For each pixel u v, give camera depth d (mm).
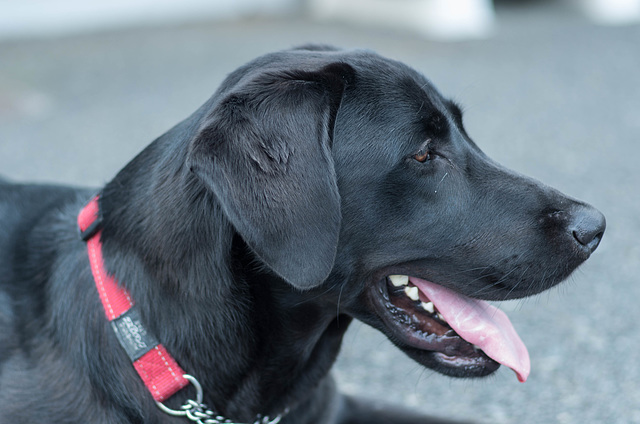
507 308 3715
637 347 3291
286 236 1956
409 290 2328
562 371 3146
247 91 2049
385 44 9695
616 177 5516
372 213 2174
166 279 2146
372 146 2170
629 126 6828
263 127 2006
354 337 3549
